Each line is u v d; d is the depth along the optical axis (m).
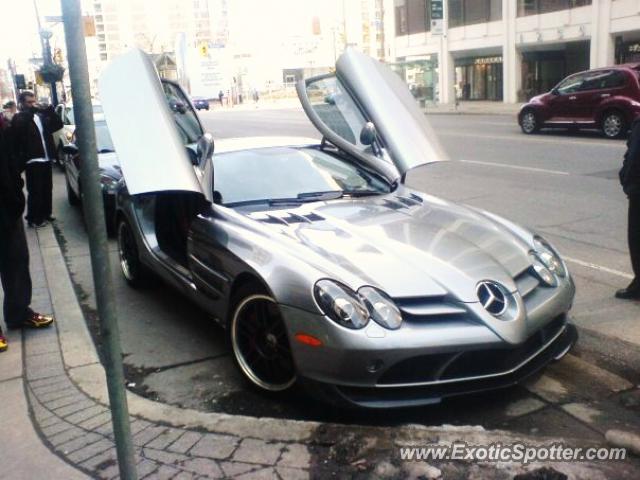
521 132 17.69
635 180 4.73
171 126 4.16
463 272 3.45
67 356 4.24
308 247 3.65
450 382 3.22
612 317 4.66
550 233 7.00
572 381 3.77
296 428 3.12
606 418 3.36
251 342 3.74
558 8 29.70
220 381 3.96
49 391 3.75
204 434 3.13
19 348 4.40
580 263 5.91
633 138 4.76
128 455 2.27
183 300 5.49
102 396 3.65
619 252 6.21
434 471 2.73
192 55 50.38
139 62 4.36
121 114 4.06
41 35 19.81
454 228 4.05
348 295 3.22
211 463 2.89
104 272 2.10
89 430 3.28
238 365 3.81
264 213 4.29
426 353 3.14
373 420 3.41
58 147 13.56
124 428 2.25
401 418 3.41
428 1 38.72
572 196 8.80
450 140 16.59
